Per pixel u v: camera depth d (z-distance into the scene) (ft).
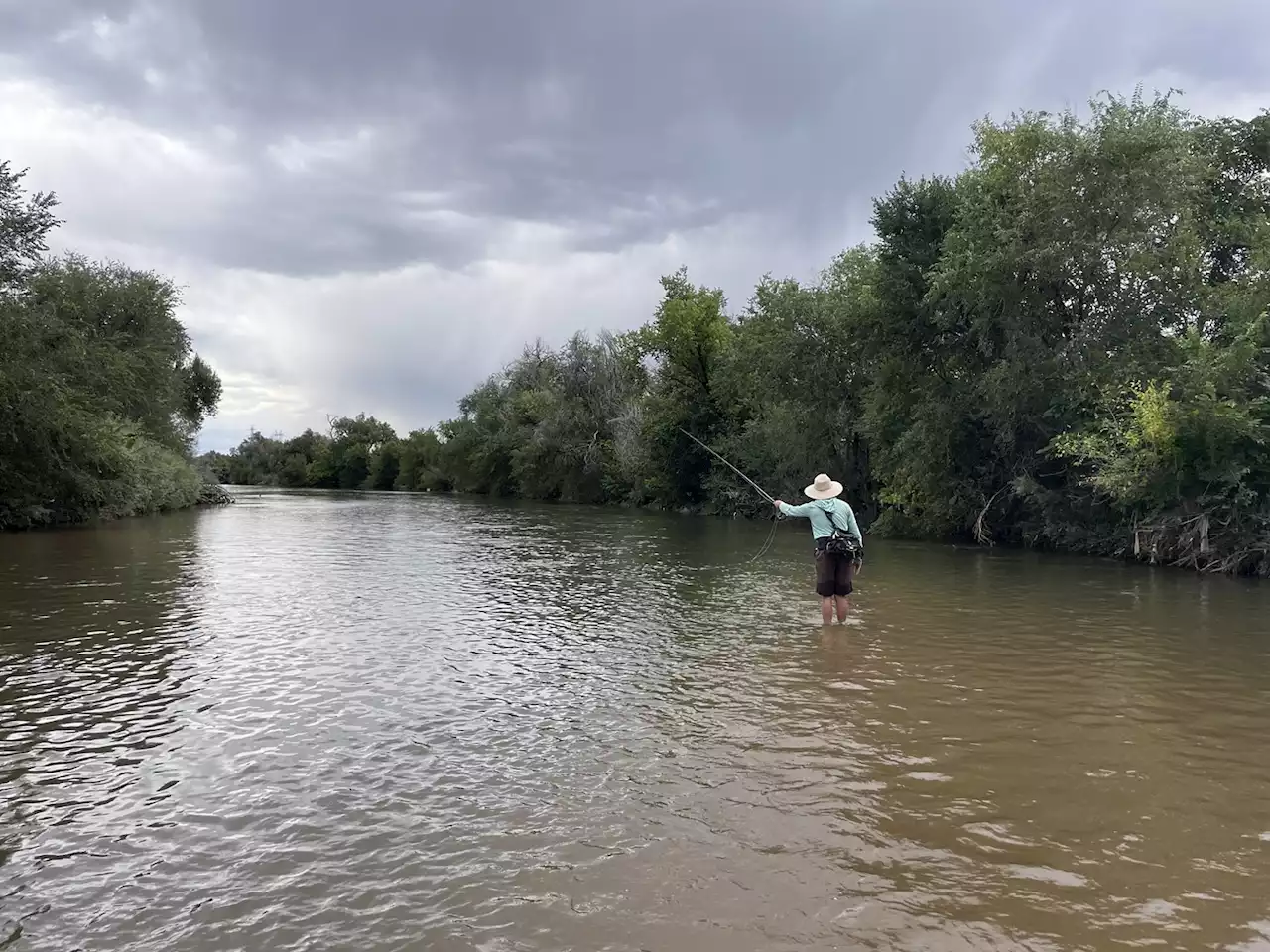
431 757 19.33
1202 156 69.21
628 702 23.81
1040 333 72.02
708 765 18.83
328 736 20.81
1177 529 57.62
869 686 25.52
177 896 13.09
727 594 44.88
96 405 103.81
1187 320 66.33
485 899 12.94
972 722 21.99
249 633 33.40
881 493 88.79
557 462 197.77
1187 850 14.79
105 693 24.43
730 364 132.77
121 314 133.18
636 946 11.69
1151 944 11.80
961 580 50.88
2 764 18.83
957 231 76.64
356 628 34.68
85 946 11.76
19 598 41.52
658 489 161.38
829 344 104.83
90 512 98.94
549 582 49.73
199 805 16.58
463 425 264.52
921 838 15.16
